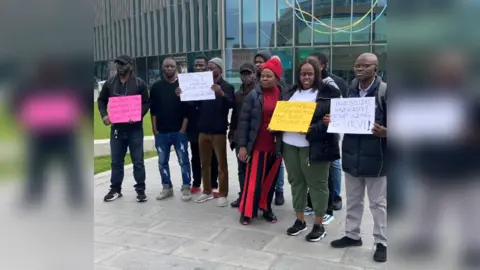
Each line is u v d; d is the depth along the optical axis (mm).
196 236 4160
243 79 4750
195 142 5492
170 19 25297
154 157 8320
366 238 4059
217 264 3520
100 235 4188
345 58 18156
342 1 17953
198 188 5734
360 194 3781
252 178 4434
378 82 3459
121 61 5020
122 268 3453
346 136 3658
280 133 4059
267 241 4020
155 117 5383
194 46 23391
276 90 4395
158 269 3432
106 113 5234
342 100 3541
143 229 4367
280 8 19469
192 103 5336
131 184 6223
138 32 28812
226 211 4953
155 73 27312
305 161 3898
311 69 3830
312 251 3764
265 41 20078
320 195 3965
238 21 20734
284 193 5715
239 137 4418
